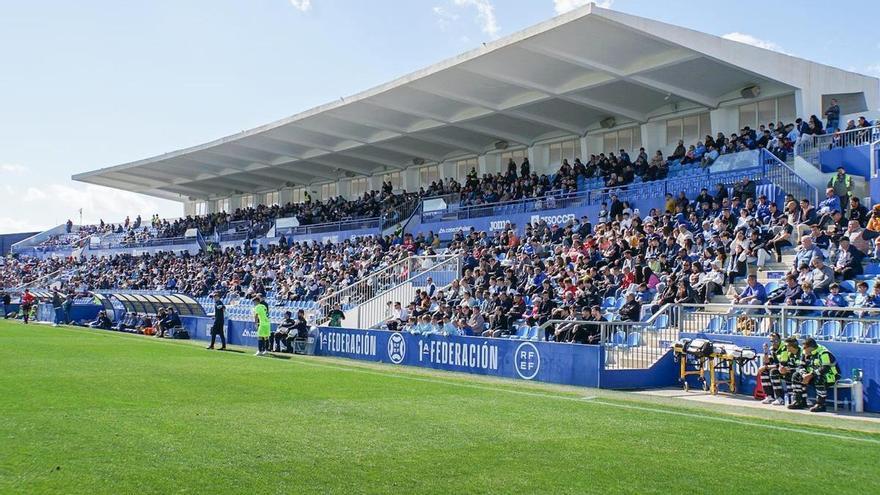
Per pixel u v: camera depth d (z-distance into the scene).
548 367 16.70
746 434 10.48
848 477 8.14
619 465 8.42
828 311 15.45
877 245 18.16
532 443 9.50
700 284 18.98
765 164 25.08
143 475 7.54
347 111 38.06
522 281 24.19
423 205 38.62
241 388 14.13
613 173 31.50
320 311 27.70
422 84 32.81
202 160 53.50
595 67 28.61
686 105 32.84
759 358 14.97
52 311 39.50
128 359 19.34
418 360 20.23
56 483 7.20
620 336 16.84
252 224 53.59
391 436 9.76
